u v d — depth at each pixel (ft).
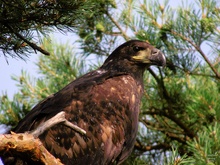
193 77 56.54
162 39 54.39
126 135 36.40
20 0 31.45
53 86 57.21
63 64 57.82
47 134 33.99
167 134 58.44
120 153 36.58
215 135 43.80
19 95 56.44
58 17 32.48
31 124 33.40
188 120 56.54
